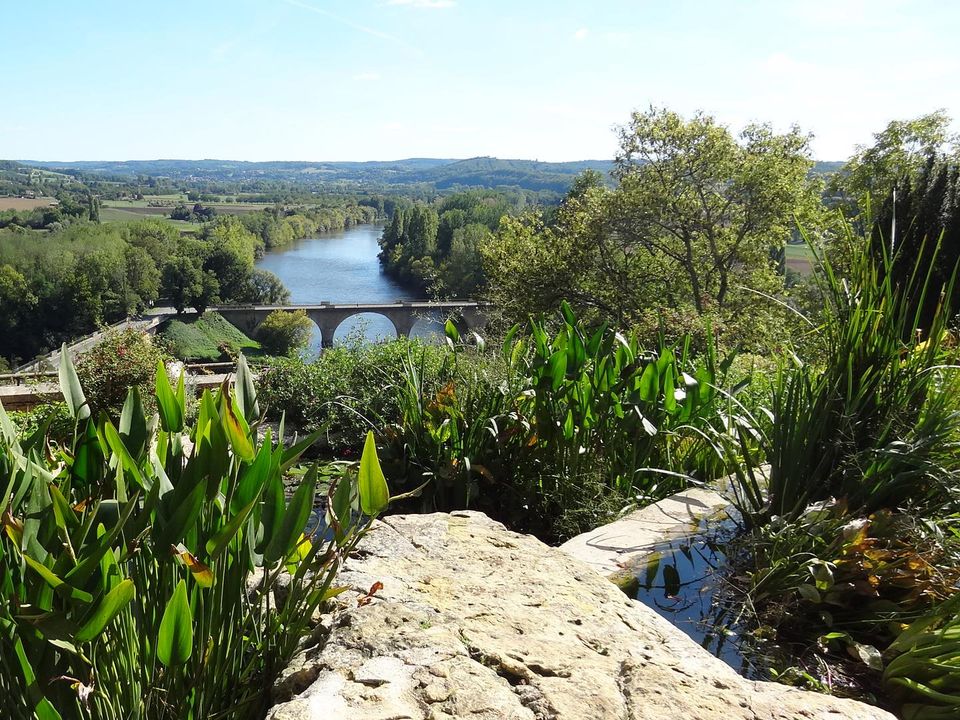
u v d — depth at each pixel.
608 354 4.10
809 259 3.35
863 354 2.93
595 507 3.58
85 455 1.61
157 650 1.39
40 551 1.33
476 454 4.06
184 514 1.39
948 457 2.68
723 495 3.16
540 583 2.15
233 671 1.67
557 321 9.12
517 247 25.61
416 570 2.18
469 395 4.18
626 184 23.64
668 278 24.25
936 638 2.02
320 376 7.62
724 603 2.53
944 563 2.38
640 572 2.75
